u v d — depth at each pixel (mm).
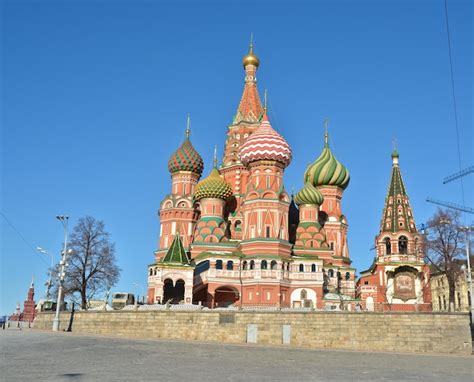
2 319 82812
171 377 24594
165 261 85312
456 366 35969
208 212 98125
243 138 111188
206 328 59562
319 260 89938
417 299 92750
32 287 107938
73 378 23281
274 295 85938
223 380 24094
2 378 22812
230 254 89000
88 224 85688
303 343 55531
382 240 96438
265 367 30922
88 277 84188
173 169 108875
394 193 99125
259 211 92562
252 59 119938
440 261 81562
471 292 54688
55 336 55156
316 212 99875
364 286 97562
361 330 54094
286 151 95938
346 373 28984
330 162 109562
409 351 51906
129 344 47125
